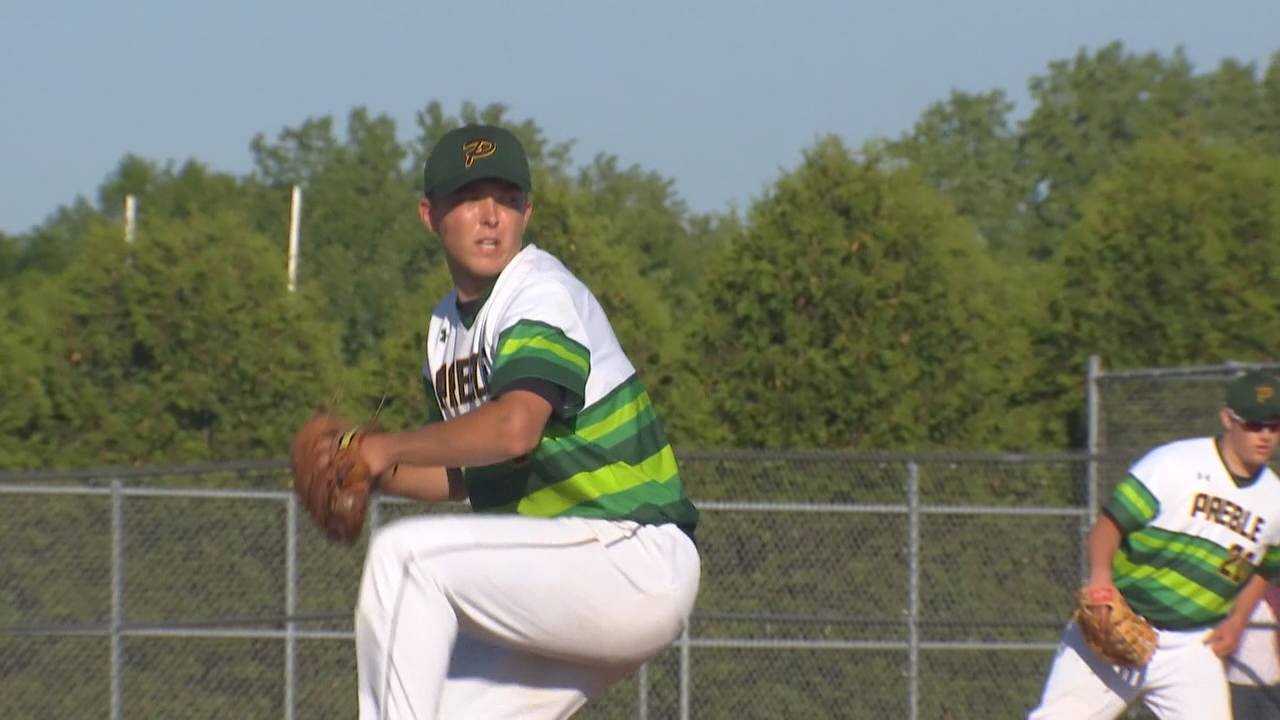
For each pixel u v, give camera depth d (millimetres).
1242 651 32906
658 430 13180
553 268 12867
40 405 50969
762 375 50094
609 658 12914
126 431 51562
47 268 149875
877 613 38656
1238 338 52094
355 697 37156
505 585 12234
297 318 54062
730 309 51031
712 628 39344
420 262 159250
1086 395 52750
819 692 39250
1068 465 42750
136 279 52312
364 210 167750
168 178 187500
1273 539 23141
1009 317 54219
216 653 36812
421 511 37125
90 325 52062
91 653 35812
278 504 36812
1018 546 39031
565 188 55406
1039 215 167875
